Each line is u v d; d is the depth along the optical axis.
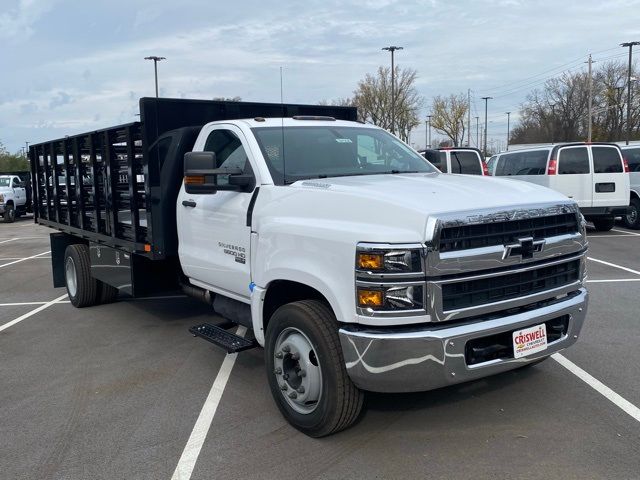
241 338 5.04
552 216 3.99
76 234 7.94
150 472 3.77
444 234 3.48
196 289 6.05
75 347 6.53
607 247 12.68
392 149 5.54
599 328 6.52
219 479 3.65
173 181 5.81
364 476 3.62
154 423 4.48
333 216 3.91
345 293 3.67
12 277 11.45
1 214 25.98
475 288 3.67
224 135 5.28
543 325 3.98
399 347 3.51
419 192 3.87
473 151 15.74
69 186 8.01
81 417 4.64
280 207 4.36
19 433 4.40
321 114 6.96
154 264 6.53
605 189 14.28
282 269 4.19
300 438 4.14
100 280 7.65
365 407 4.52
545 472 3.59
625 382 4.95
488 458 3.78
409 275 3.47
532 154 15.34
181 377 5.46
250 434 4.24
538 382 4.98
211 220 5.20
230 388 5.14
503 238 3.75
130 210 6.22
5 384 5.45
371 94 48.00
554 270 4.08
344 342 3.70
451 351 3.55
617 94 59.56
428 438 4.07
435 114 64.81
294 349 4.11
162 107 5.77
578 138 66.94
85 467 3.86
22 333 7.20
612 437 4.01
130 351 6.30
